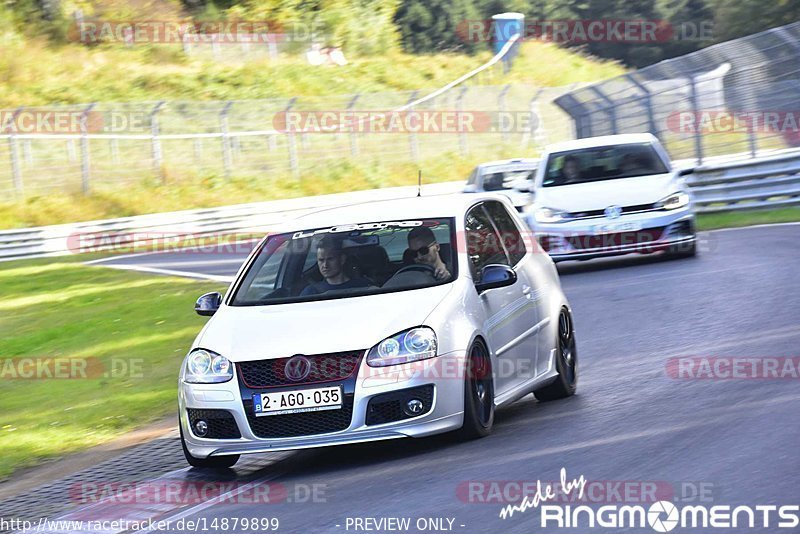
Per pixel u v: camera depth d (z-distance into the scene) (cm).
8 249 10644
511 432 2511
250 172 14175
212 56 17375
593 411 2661
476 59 19700
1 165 13138
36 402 3859
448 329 2405
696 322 3794
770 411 2422
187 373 2450
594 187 5569
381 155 15112
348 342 2344
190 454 2456
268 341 2398
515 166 7681
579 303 4556
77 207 12862
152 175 13625
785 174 7806
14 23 16200
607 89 9944
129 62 16500
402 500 2019
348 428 2303
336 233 2752
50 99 15038
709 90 9044
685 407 2569
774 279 4556
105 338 5081
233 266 7762
